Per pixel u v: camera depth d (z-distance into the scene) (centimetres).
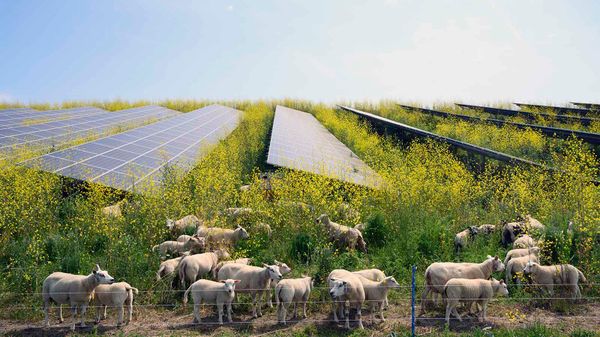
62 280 1082
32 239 1363
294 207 1603
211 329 1082
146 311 1178
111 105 7056
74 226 1521
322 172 1980
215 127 4366
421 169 2069
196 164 2259
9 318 1129
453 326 1098
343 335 1058
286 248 1481
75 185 1770
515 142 3209
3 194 1538
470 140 3553
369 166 2672
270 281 1200
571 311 1172
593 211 1441
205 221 1617
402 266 1414
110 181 1775
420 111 5703
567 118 3947
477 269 1219
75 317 1154
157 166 2194
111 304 1090
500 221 1675
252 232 1602
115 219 1466
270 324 1116
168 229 1541
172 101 7681
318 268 1357
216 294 1106
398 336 1039
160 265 1303
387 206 1738
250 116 5216
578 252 1326
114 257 1317
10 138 2784
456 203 1811
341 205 1717
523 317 1128
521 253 1362
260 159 3025
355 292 1089
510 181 2017
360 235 1552
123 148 2450
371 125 4894
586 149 2841
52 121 3825
